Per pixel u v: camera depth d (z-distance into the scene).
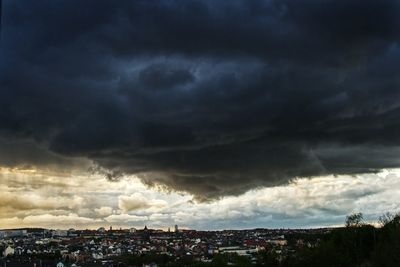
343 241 144.75
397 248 106.50
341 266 136.88
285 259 174.00
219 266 190.38
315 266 140.75
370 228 142.62
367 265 120.12
